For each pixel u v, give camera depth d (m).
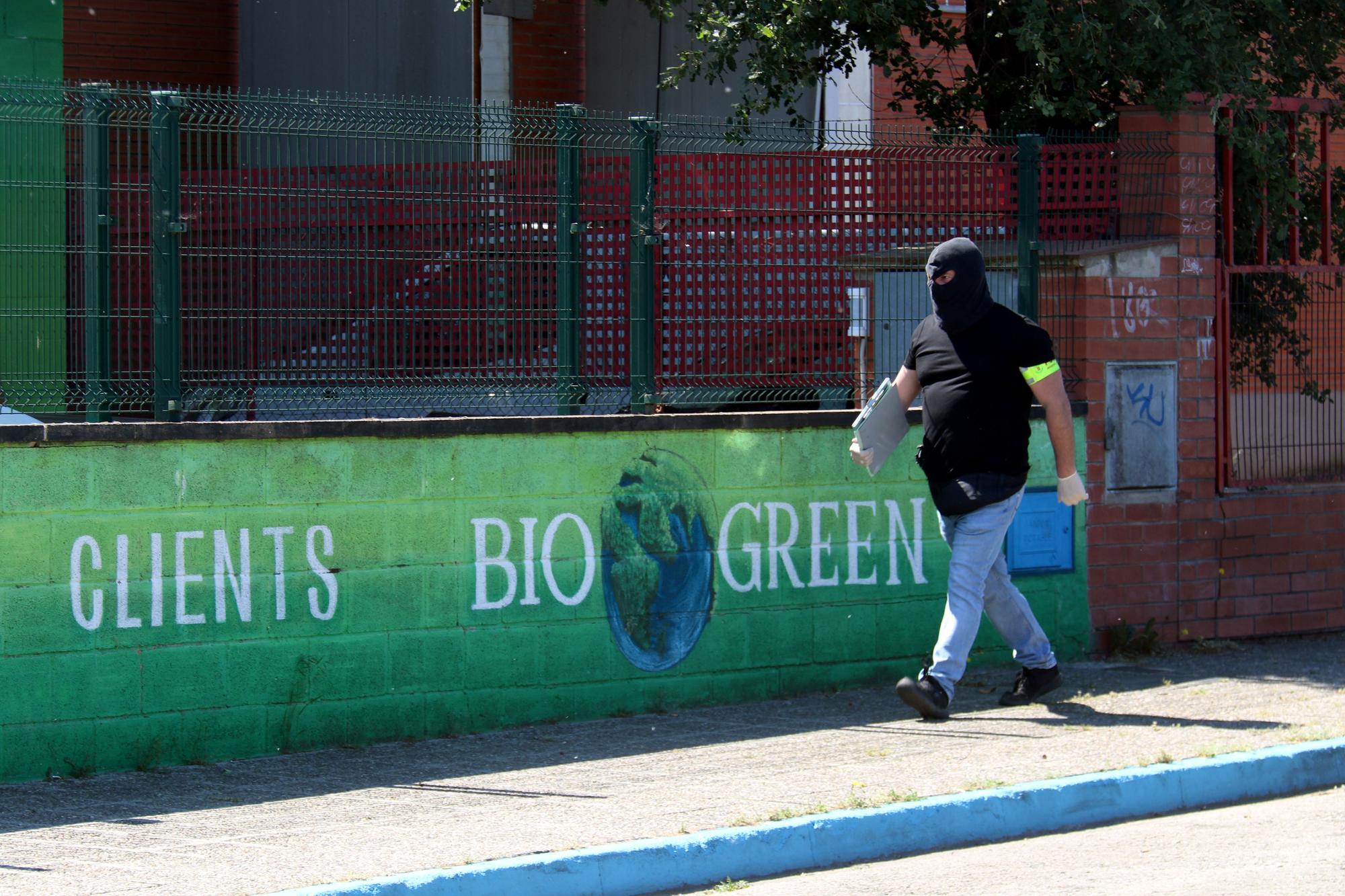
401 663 27.14
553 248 28.69
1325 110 37.69
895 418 29.09
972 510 27.95
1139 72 37.66
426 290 27.69
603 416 28.83
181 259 25.88
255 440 25.83
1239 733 26.53
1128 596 34.50
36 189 25.03
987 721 28.05
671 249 29.80
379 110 27.53
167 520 25.16
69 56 51.28
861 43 40.97
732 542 30.20
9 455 23.95
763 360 30.72
